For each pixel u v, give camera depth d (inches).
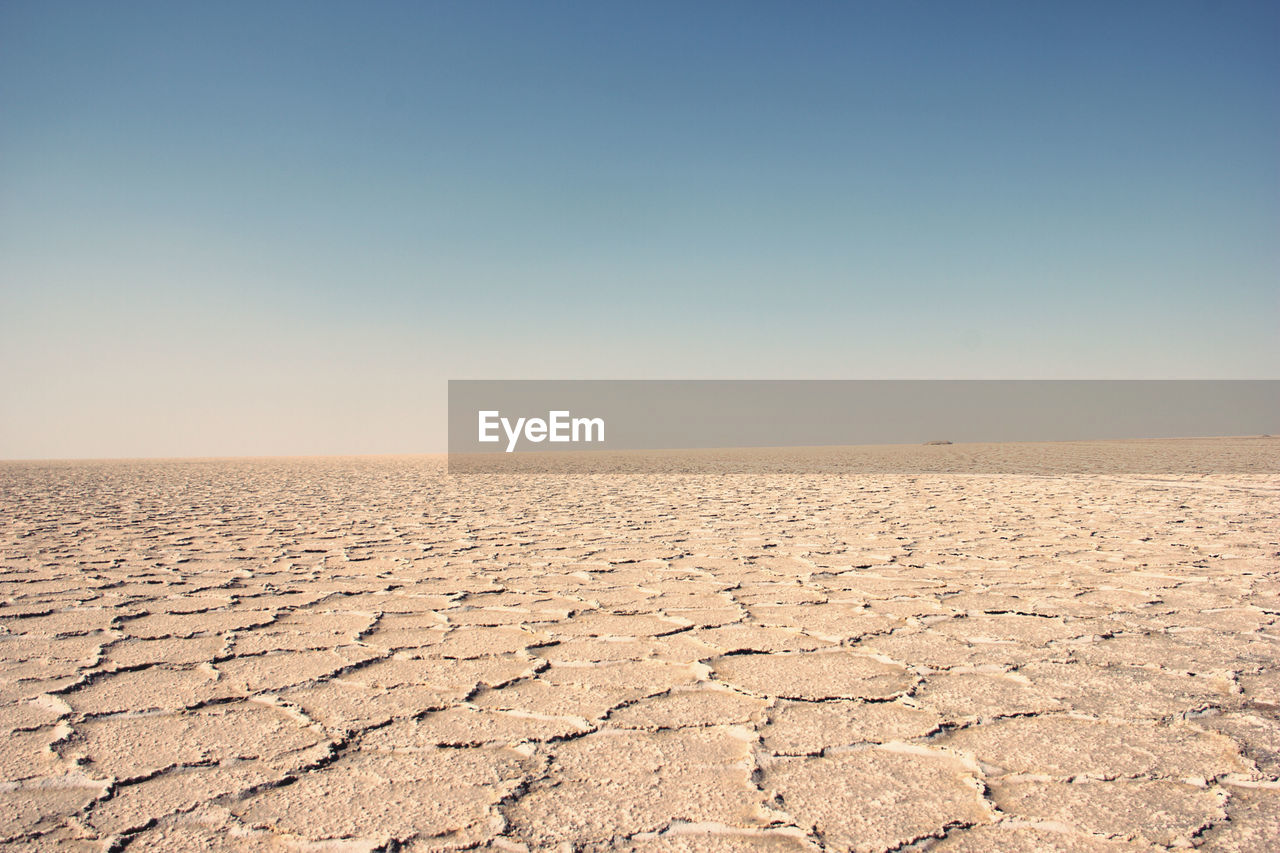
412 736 80.2
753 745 77.5
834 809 64.3
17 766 73.4
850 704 88.7
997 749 76.0
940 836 59.8
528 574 171.6
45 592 154.4
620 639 117.3
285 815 63.8
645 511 305.9
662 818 62.9
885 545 205.9
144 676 100.4
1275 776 69.4
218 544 222.4
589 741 78.8
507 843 59.3
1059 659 104.7
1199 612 129.6
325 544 221.3
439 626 125.9
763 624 125.1
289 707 88.8
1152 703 87.8
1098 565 173.3
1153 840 59.0
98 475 677.3
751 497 362.6
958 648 110.5
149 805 65.7
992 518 262.8
